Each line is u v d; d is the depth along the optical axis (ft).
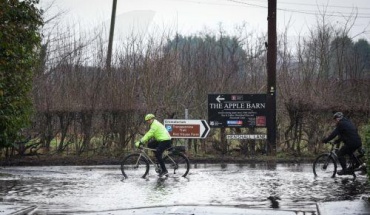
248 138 136.77
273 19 138.92
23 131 132.77
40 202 75.72
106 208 70.85
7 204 72.23
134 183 95.45
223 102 137.49
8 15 98.32
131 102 136.15
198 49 169.27
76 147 135.13
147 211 66.95
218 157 133.69
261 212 66.33
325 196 79.92
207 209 68.13
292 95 139.64
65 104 134.92
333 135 102.12
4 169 115.55
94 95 136.26
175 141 139.54
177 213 65.31
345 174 101.14
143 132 137.69
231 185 91.86
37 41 106.93
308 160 130.93
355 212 61.52
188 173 108.58
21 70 105.50
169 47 161.99
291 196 80.12
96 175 106.63
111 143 135.74
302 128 138.72
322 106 137.18
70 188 89.30
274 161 129.80
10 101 104.42
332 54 195.52
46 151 135.33
